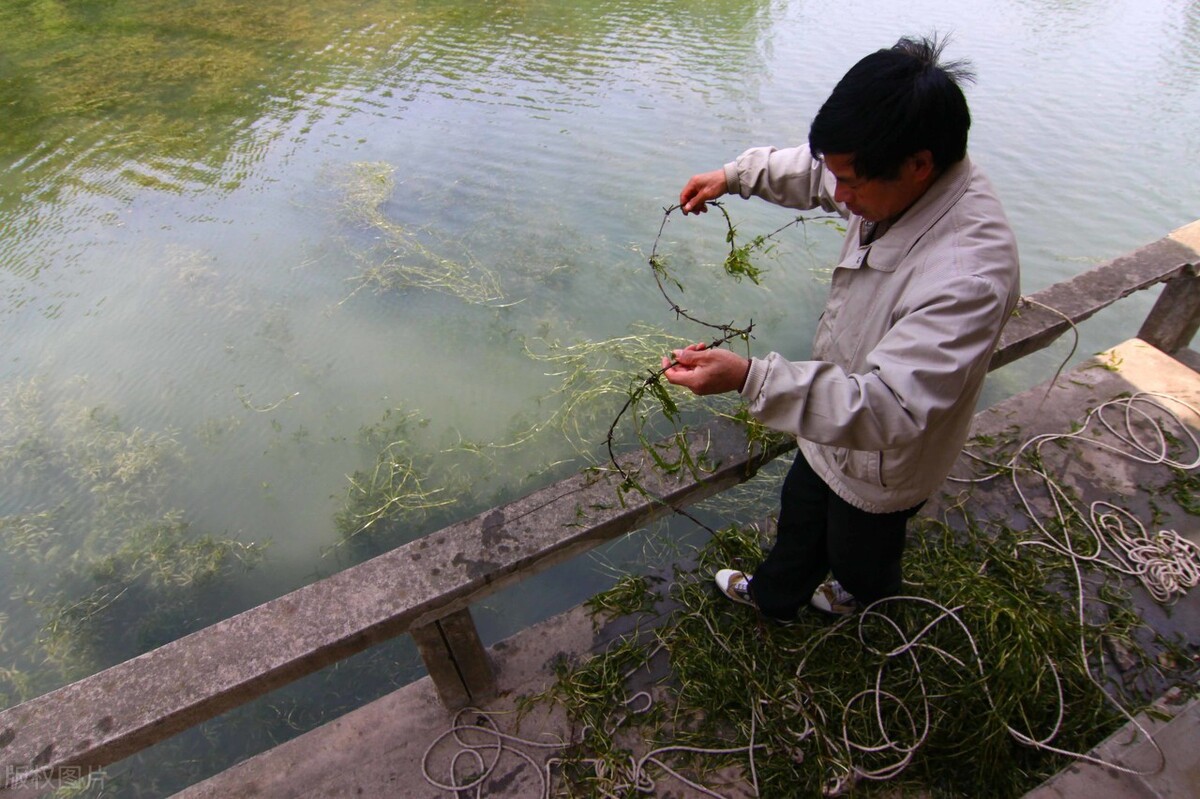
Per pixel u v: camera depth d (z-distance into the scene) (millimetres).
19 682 3402
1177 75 7785
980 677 2088
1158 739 1815
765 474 4016
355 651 1934
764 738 2139
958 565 2443
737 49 9227
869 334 1534
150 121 8508
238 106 8727
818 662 2275
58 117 8648
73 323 5730
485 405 4832
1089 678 2127
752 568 2590
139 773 3072
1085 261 5273
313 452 4605
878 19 9781
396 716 2377
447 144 7707
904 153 1271
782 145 7004
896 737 2100
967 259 1317
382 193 6988
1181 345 3357
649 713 2262
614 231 6398
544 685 2383
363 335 5543
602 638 2494
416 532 3994
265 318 5727
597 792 2100
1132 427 2959
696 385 1424
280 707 3258
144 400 5035
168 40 10625
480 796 2139
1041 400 3133
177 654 1868
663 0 11125
